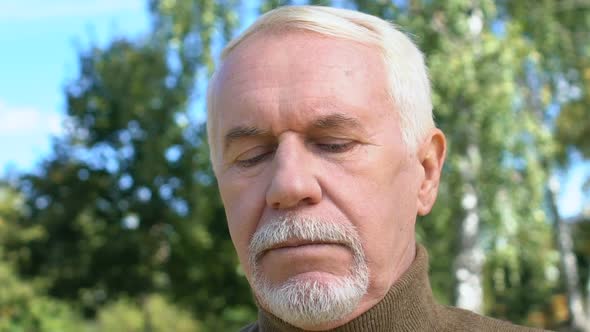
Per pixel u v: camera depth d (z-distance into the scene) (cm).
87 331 1531
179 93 891
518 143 715
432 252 930
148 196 1303
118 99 1216
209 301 1398
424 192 178
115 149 1320
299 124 153
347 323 156
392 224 160
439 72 670
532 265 881
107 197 1371
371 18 169
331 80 155
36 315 1309
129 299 1417
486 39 691
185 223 1249
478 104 679
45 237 1377
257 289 155
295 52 157
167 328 1617
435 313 179
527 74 866
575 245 1440
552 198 998
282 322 162
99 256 1371
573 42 891
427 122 175
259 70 158
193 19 795
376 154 156
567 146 1037
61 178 1372
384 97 161
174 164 1167
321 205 151
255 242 154
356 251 152
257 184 157
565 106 966
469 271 775
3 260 1363
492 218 735
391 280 162
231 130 159
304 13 162
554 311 1458
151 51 951
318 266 150
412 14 710
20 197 1412
